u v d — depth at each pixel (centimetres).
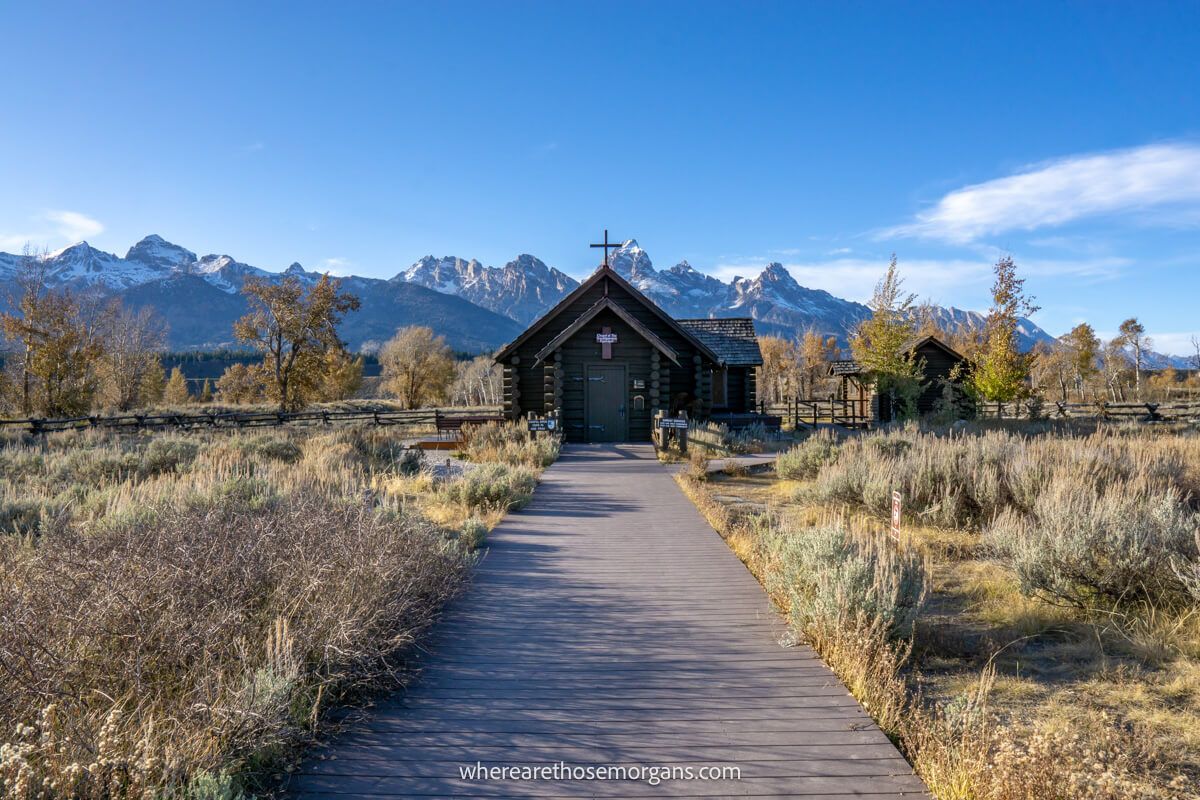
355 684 513
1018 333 3409
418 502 1344
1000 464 1230
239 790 382
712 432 2338
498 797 394
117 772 363
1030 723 495
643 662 594
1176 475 1230
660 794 396
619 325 2622
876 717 490
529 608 743
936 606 763
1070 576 734
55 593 530
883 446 1692
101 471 1659
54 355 5078
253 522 764
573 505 1380
